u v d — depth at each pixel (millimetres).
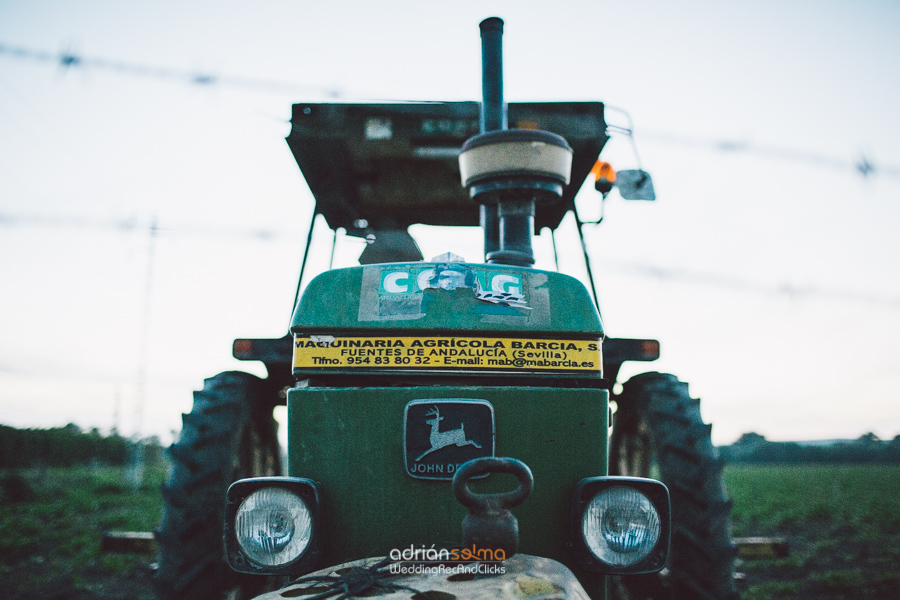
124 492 19938
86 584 6543
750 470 69125
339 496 2285
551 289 2531
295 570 2088
